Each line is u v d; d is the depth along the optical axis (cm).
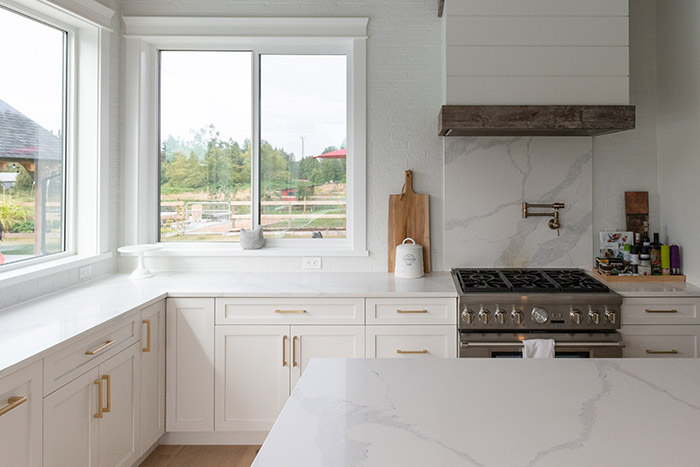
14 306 244
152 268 346
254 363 281
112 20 329
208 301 280
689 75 298
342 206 353
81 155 315
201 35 339
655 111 336
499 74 287
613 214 338
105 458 224
